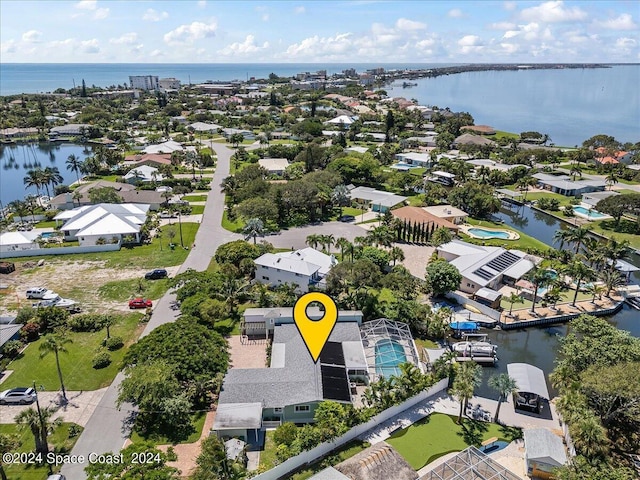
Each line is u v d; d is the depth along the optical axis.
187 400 50.06
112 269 90.56
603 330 58.78
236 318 72.19
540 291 84.50
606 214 129.62
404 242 107.75
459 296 79.19
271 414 50.53
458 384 51.00
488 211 127.69
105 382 57.00
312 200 118.25
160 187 147.25
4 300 77.88
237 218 119.06
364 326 67.12
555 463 43.72
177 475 42.44
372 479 41.09
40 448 44.88
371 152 186.62
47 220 120.88
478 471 41.22
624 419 52.12
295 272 78.56
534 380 56.09
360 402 54.44
